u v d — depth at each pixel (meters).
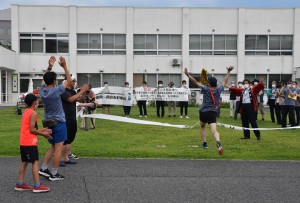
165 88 20.23
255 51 35.47
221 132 14.73
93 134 13.72
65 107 8.44
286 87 15.95
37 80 34.88
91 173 7.82
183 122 17.77
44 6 34.59
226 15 35.28
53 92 7.28
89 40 35.09
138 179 7.36
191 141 12.27
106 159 9.28
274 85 18.50
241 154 10.02
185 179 7.39
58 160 7.31
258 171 8.12
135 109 26.92
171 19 35.22
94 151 10.19
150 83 35.50
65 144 8.56
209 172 7.99
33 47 34.75
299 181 7.32
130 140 12.39
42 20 34.62
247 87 13.05
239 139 12.82
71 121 8.49
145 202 5.96
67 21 34.78
